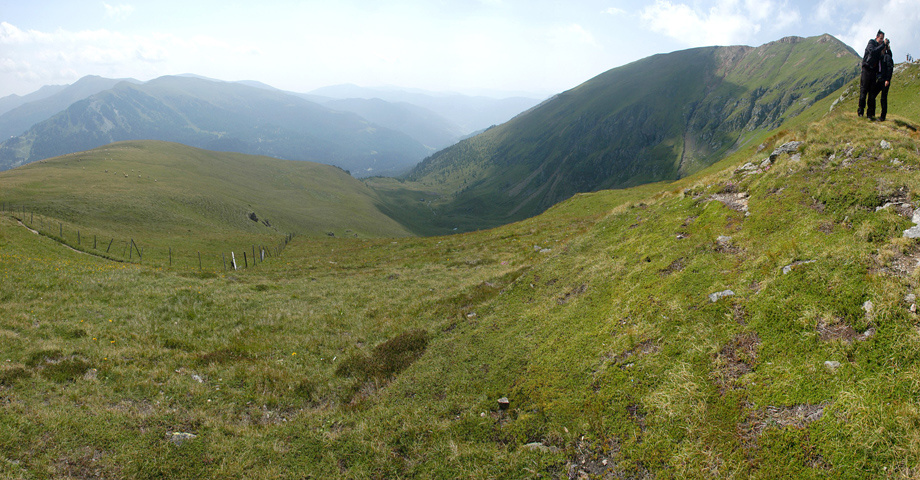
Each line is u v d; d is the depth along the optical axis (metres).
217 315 24.78
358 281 34.34
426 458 11.59
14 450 11.23
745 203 17.48
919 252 10.13
